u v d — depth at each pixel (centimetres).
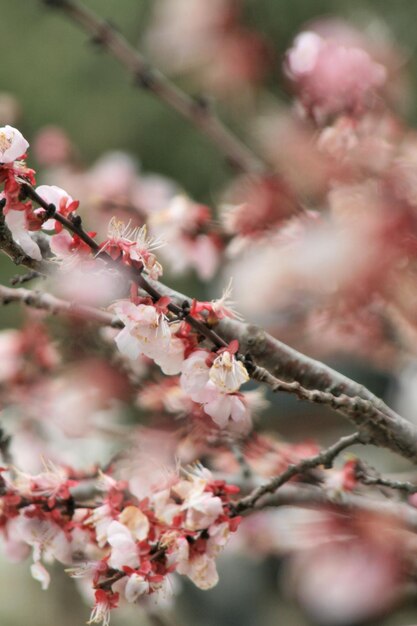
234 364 150
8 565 310
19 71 480
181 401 170
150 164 456
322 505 164
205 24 167
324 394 152
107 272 150
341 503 164
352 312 160
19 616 277
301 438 227
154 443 169
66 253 149
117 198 197
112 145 458
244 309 165
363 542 169
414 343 171
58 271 150
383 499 169
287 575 197
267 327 174
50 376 184
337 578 172
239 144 191
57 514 158
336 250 148
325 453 156
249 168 188
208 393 151
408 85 165
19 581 303
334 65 163
